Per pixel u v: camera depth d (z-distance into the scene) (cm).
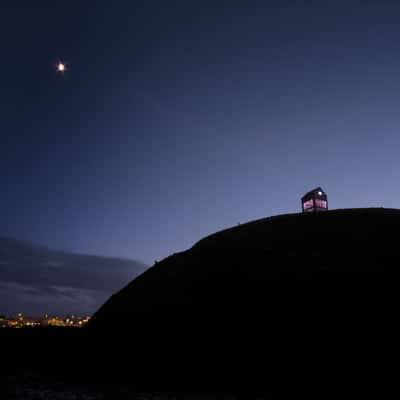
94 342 2786
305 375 1914
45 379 2398
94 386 2170
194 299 2575
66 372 2544
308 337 2061
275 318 2211
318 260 2498
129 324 2689
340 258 2469
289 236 2886
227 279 2619
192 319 2428
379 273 2292
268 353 2059
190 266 2983
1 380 2372
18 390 2070
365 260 2408
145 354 2367
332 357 1945
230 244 3064
